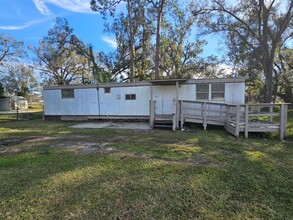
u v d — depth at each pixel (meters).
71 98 13.75
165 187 3.33
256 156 4.97
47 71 28.73
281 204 2.88
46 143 6.63
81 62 29.28
